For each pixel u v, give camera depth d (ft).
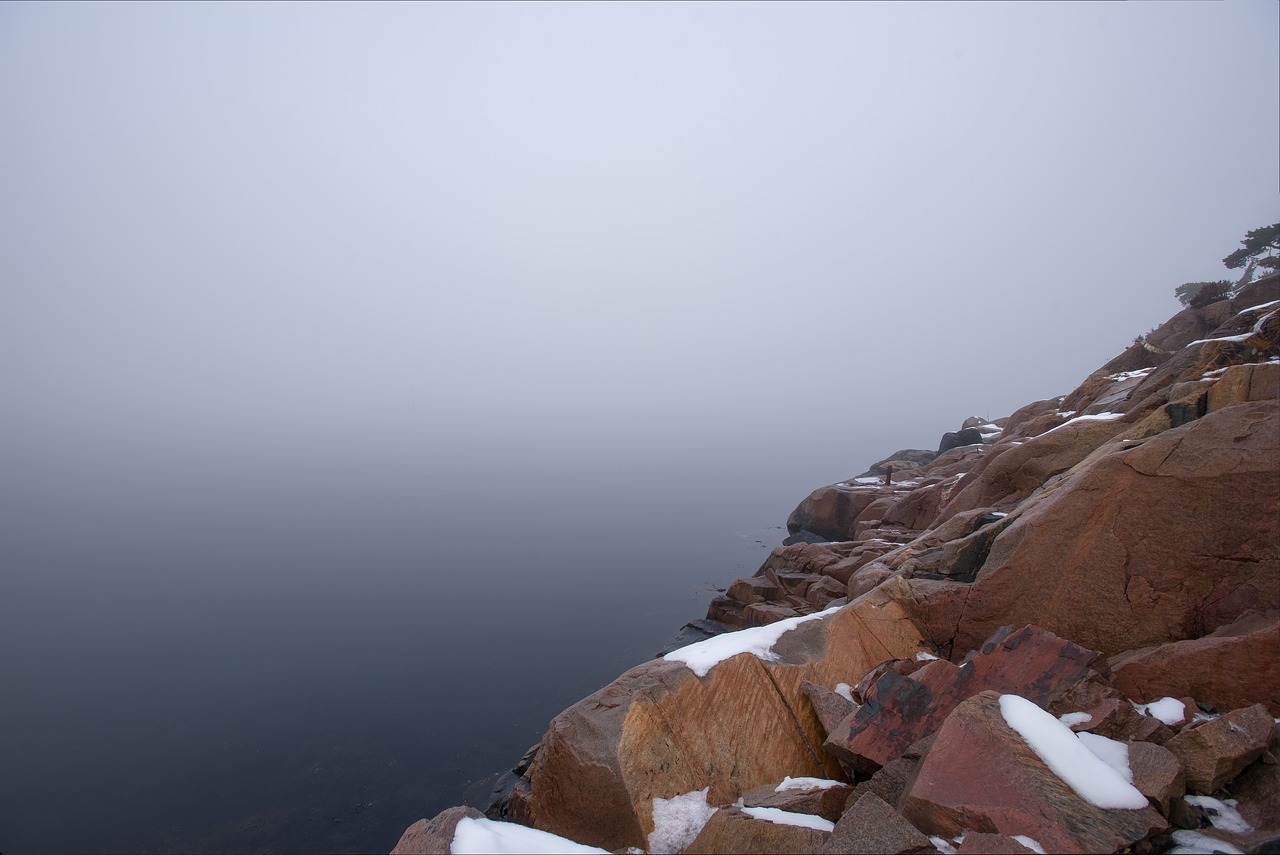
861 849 18.92
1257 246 112.16
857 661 35.68
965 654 36.37
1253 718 21.57
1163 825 18.62
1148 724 23.50
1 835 109.70
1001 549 36.91
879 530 83.35
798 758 29.63
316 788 109.91
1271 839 17.02
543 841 21.84
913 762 23.80
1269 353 49.24
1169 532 32.01
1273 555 29.37
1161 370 58.13
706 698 30.04
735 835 21.52
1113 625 32.68
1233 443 31.40
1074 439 53.47
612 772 26.81
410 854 21.66
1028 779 19.77
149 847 100.48
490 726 130.41
